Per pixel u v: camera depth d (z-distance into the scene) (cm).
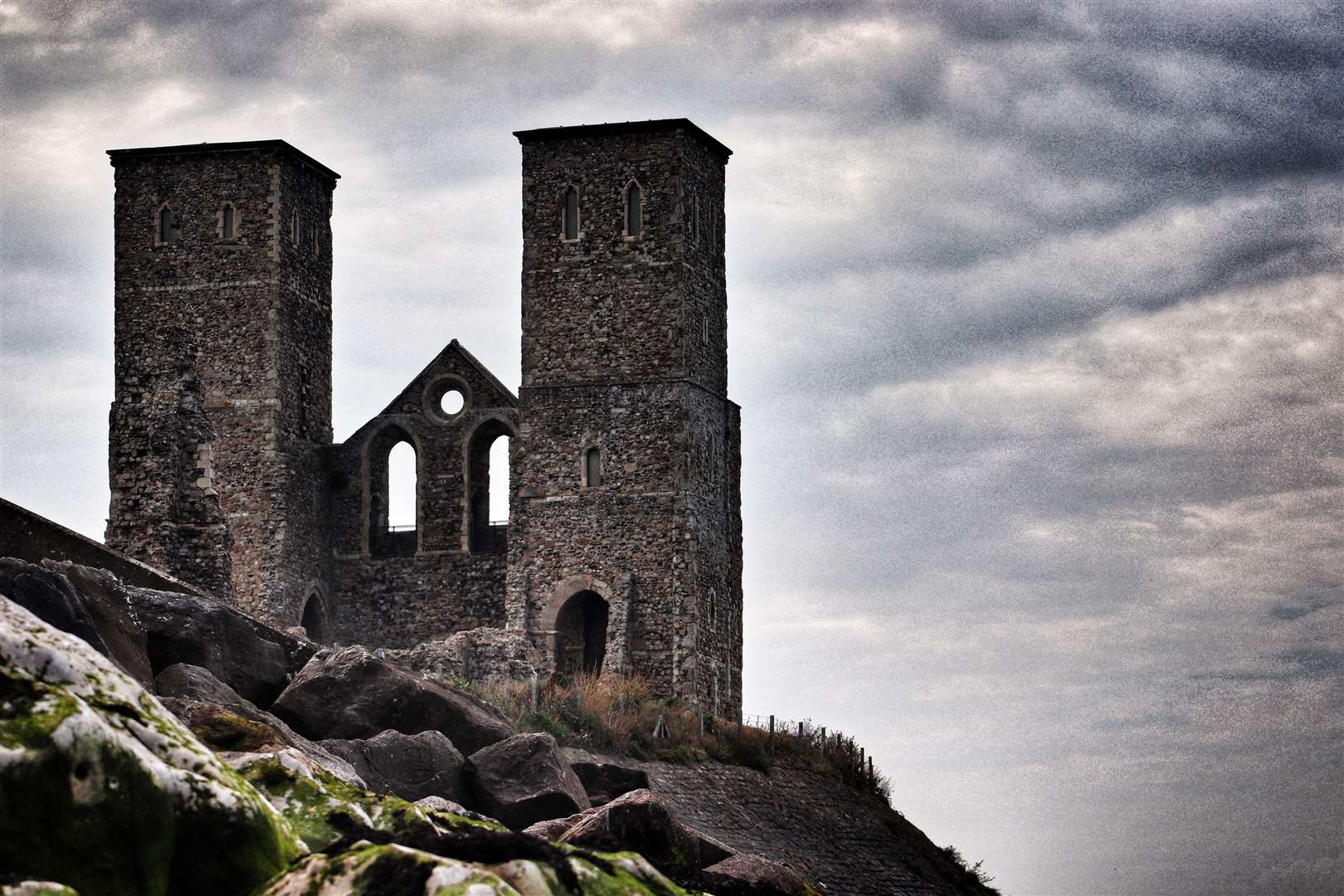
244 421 7700
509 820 3666
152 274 7806
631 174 7756
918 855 6781
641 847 2689
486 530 8050
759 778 6588
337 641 7925
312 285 7988
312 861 1762
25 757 1692
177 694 3344
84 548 3784
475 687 5981
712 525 7800
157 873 1753
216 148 7800
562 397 7719
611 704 6359
